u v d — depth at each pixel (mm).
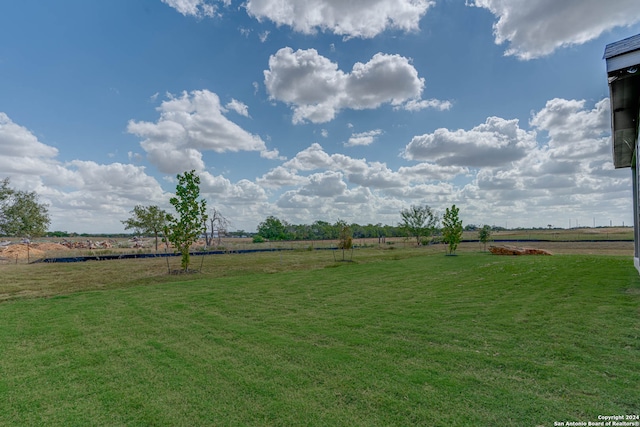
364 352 4160
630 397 2773
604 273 9078
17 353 4531
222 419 2770
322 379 3432
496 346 4125
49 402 3150
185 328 5574
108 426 2736
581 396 2828
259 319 6059
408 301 7176
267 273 13352
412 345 4332
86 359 4246
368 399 2973
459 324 5188
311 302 7469
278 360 4020
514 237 48625
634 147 9328
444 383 3197
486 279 9734
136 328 5641
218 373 3693
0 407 3076
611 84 5234
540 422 2500
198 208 14641
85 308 7328
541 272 10172
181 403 3059
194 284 10609
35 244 33812
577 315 5176
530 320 5129
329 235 53938
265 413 2828
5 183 27547
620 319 4840
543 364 3504
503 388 3041
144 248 34812
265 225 51750
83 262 20781
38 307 7555
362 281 10500
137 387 3414
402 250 29500
